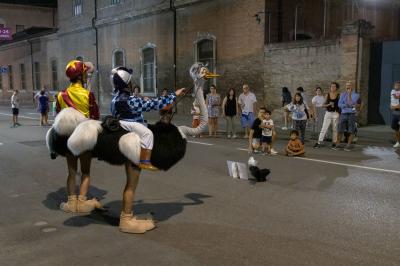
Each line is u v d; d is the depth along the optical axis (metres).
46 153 11.02
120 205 6.49
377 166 9.10
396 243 4.91
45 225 5.61
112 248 4.83
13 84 42.34
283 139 13.45
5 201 6.70
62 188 7.50
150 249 4.79
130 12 25.14
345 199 6.65
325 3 19.73
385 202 6.48
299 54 16.77
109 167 9.21
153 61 24.12
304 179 7.96
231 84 19.59
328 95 11.65
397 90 11.66
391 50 15.63
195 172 8.66
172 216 5.91
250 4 18.38
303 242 4.95
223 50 19.81
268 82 18.03
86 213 6.10
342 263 4.39
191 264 4.39
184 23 21.75
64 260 4.52
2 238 5.16
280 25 18.45
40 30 38.47
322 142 12.49
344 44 15.33
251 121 13.76
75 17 30.88
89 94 5.68
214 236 5.16
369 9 21.98
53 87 35.34
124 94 5.29
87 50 30.03
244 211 6.11
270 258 4.52
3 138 14.06
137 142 4.97
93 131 5.05
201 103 5.58
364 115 15.96
